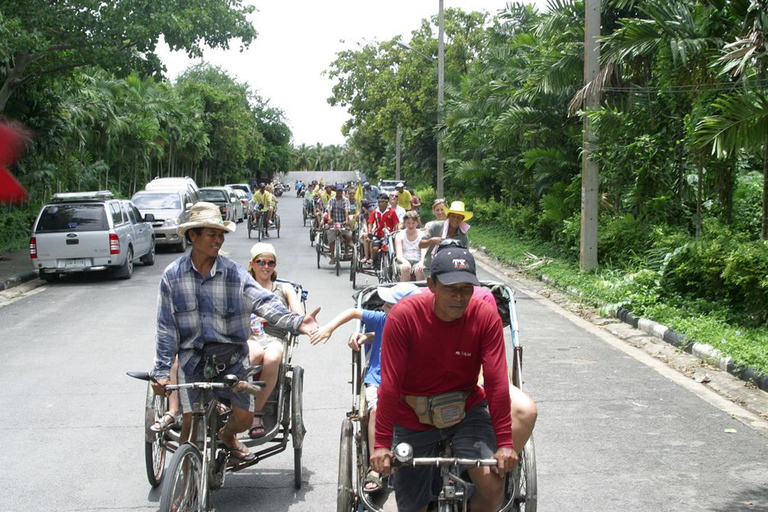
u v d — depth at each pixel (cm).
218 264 501
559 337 1116
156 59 2202
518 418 433
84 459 642
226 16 2155
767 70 1055
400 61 4416
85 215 1733
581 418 741
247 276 513
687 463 624
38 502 554
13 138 288
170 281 495
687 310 1154
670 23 1246
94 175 3778
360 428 459
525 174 2355
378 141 6869
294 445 575
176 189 2686
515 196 2669
